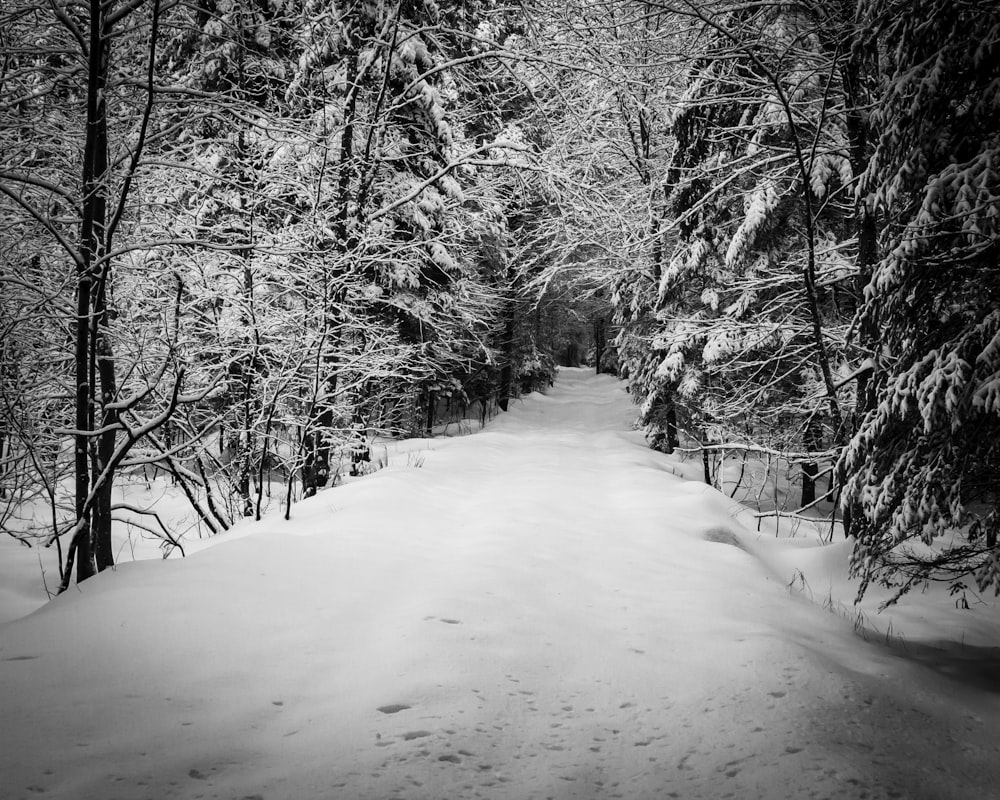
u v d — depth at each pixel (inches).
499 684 155.6
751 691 159.6
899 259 208.8
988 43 194.1
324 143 394.0
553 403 1530.5
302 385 405.1
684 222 574.9
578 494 438.6
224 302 390.3
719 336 494.9
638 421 872.3
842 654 200.1
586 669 169.0
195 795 104.2
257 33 370.3
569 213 585.9
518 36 546.6
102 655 154.7
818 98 418.3
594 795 112.9
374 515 337.7
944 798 118.6
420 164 574.9
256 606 194.1
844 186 380.2
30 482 315.9
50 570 328.8
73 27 236.5
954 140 208.2
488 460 617.3
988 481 200.4
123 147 291.6
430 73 508.4
